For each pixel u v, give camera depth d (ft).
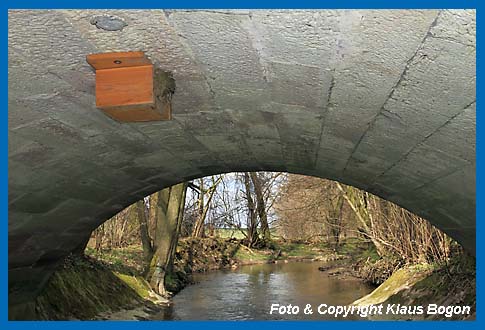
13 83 11.87
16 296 25.77
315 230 103.55
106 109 11.43
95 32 10.03
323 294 51.98
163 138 17.07
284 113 14.58
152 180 22.47
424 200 19.93
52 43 10.36
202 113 14.93
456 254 34.37
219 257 90.48
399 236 45.60
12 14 9.34
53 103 13.01
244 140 17.99
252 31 9.90
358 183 22.04
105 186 21.01
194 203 95.66
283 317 41.19
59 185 18.72
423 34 8.89
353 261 74.13
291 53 10.63
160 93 11.73
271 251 108.17
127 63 11.14
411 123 12.71
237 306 46.75
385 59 10.06
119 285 41.81
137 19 9.61
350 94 12.17
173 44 10.60
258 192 111.96
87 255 42.68
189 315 42.14
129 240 72.74
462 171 14.48
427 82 10.41
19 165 15.98
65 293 32.17
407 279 39.93
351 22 9.09
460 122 11.53
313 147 17.99
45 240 23.48
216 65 11.57
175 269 67.56
